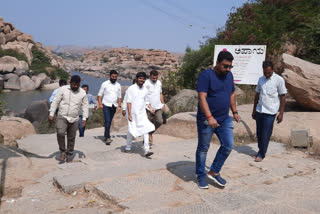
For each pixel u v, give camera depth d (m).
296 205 3.63
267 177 4.59
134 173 4.73
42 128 12.84
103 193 3.98
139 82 6.09
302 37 12.59
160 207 3.55
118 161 5.71
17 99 48.22
